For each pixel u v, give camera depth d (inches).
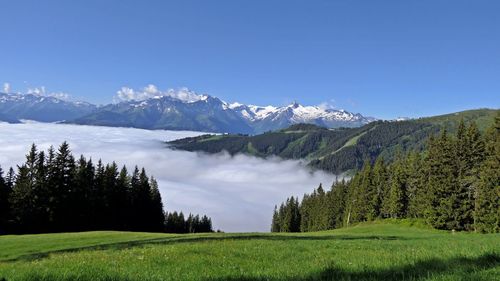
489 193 2812.5
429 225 3284.9
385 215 4744.1
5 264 553.9
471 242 890.1
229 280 375.6
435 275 337.4
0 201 3193.9
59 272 395.9
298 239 1264.8
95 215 3533.5
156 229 4608.8
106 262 531.8
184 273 417.7
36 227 3144.7
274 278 373.4
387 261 459.2
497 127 3203.7
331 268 410.3
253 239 1235.9
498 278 319.3
